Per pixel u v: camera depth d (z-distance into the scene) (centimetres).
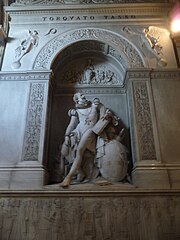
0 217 455
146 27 687
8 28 692
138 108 577
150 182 489
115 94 669
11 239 438
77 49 695
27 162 515
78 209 461
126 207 462
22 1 733
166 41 668
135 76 614
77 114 605
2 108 574
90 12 709
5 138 541
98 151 538
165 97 590
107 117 577
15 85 604
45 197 471
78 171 524
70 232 443
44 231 444
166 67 628
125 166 525
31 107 576
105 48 683
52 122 634
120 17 704
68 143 560
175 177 495
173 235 439
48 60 639
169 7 705
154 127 553
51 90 641
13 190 476
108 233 442
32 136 544
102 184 490
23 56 645
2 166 510
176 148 531
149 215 455
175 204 464
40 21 697
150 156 523
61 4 723
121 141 580
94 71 711
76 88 677
